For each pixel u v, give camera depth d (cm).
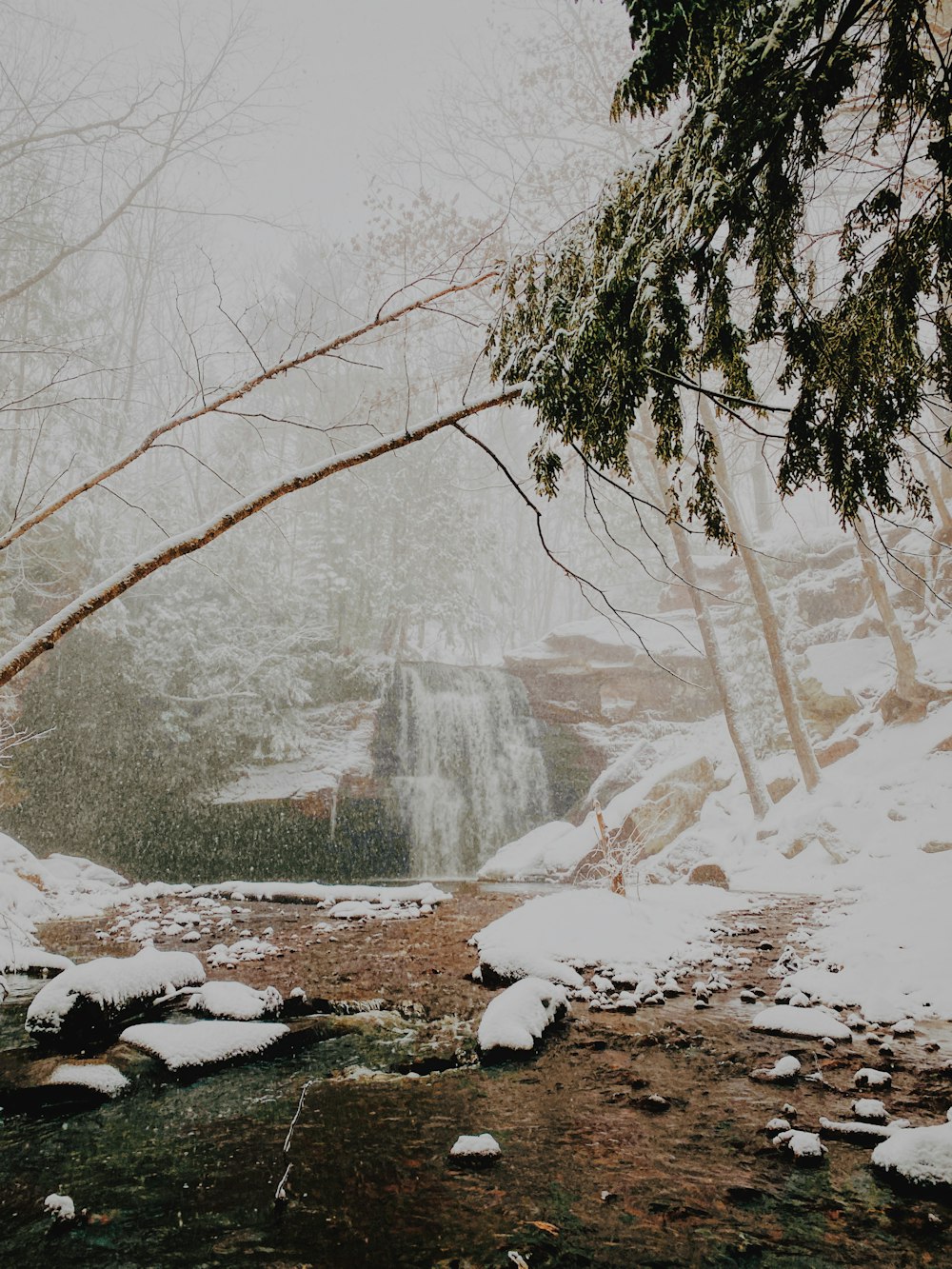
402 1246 239
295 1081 402
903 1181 269
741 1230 244
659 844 1644
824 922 849
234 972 659
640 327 283
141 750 1839
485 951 638
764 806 1571
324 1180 286
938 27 555
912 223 271
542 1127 333
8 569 1545
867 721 1652
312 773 1988
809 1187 271
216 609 2039
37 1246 244
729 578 2672
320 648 2288
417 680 2358
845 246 295
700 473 320
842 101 249
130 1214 263
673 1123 334
